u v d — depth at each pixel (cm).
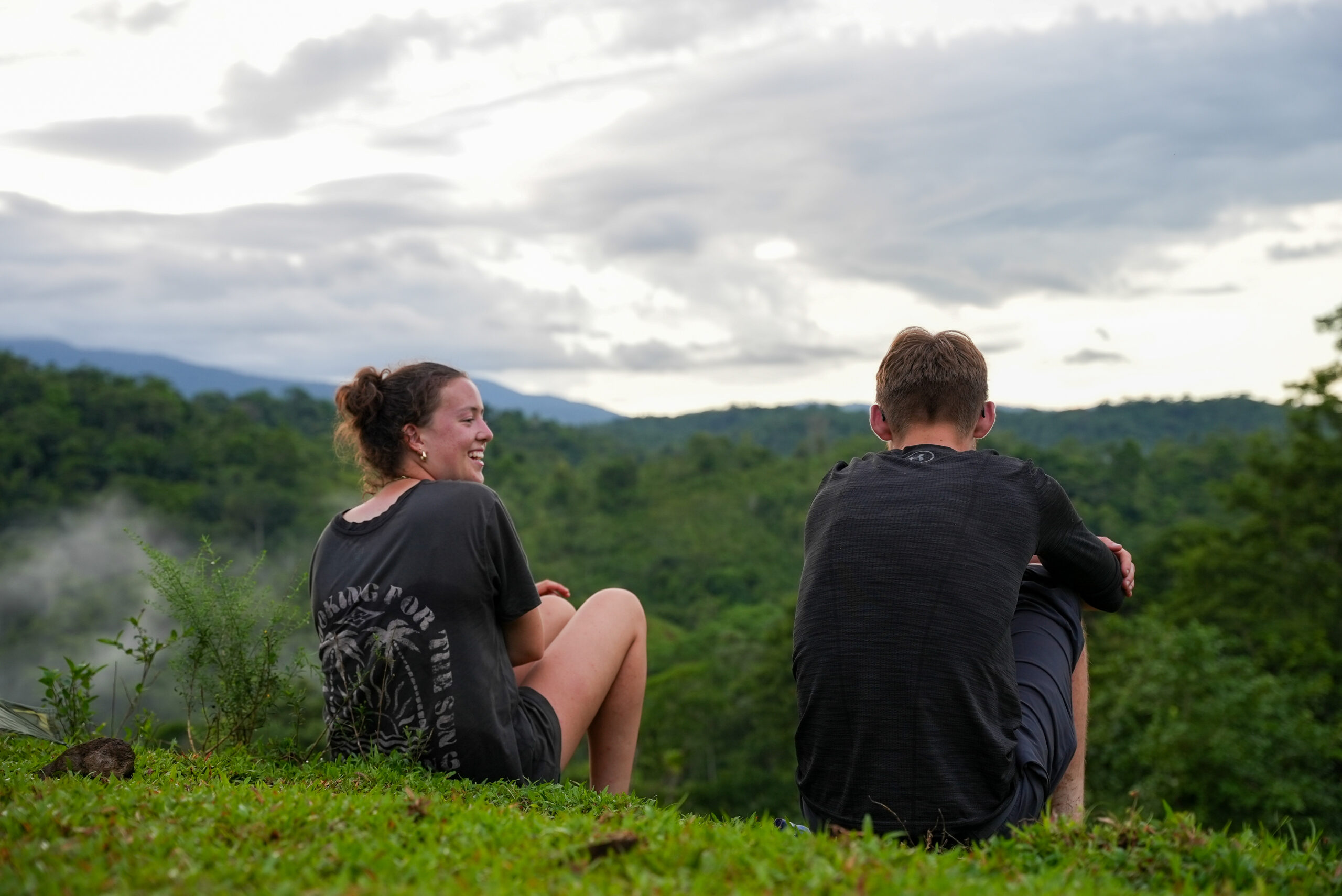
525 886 160
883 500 254
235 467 10388
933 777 229
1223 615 2861
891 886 159
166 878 161
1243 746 1902
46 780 232
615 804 258
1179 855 193
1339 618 2753
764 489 12875
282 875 166
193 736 320
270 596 329
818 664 244
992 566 244
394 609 282
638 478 13975
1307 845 203
